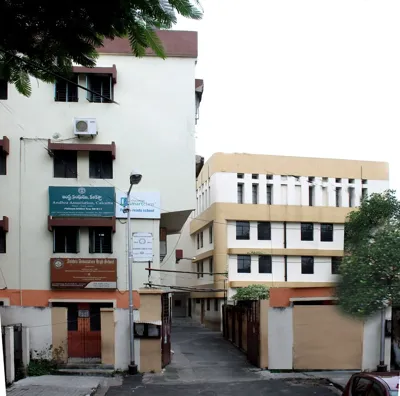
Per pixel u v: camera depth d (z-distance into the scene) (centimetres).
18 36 524
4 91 1789
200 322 3566
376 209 1766
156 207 1798
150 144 1828
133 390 1191
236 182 2966
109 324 1437
